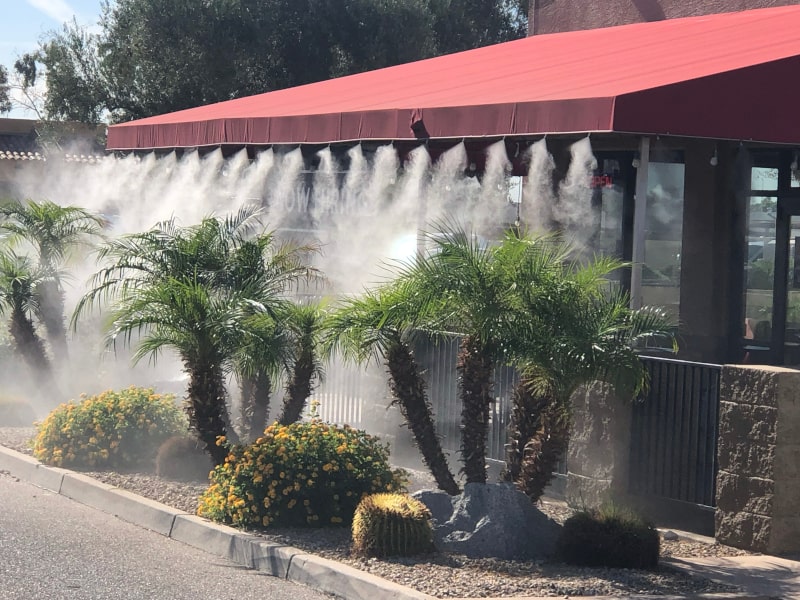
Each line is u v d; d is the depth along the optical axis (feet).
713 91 33.83
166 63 122.93
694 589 23.13
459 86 45.29
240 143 51.70
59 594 21.67
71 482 32.35
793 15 46.52
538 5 62.39
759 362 45.52
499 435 33.86
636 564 24.68
